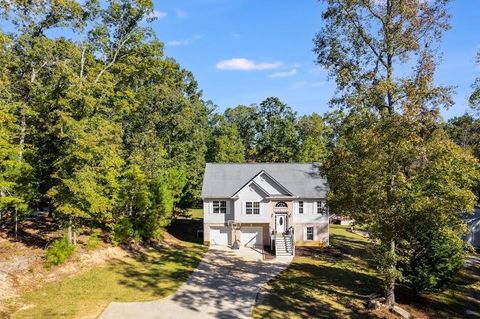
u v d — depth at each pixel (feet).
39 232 106.73
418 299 85.56
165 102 170.19
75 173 87.35
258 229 138.10
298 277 100.01
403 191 69.36
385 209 71.36
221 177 146.61
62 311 68.44
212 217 138.72
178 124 177.68
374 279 99.96
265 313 74.28
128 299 77.30
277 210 138.31
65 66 104.58
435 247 80.43
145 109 163.12
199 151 208.44
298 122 258.37
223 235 138.92
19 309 67.67
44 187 101.24
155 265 104.27
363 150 71.10
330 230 172.35
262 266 110.63
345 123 77.20
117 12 127.44
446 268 81.20
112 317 68.23
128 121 156.25
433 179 69.56
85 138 88.17
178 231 156.97
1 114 79.66
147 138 154.51
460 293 91.66
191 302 78.28
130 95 137.39
